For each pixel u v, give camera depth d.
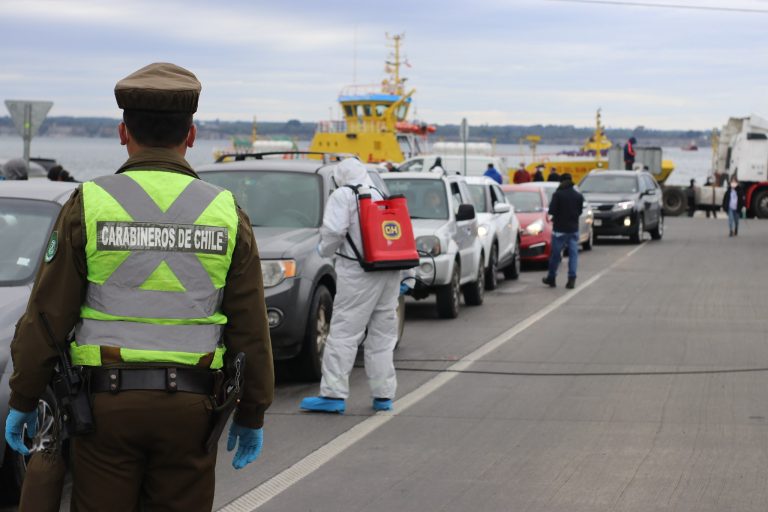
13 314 7.87
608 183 38.03
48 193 9.41
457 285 17.98
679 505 7.32
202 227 4.28
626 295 21.27
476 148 69.06
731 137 59.22
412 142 65.75
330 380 10.39
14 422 4.33
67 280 4.20
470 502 7.43
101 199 4.23
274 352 11.74
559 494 7.59
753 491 7.65
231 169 13.88
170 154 4.42
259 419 4.54
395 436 9.43
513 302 20.30
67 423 4.16
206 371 4.27
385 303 10.47
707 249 34.56
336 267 10.41
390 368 10.51
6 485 7.51
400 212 10.31
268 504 7.42
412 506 7.36
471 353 14.07
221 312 4.39
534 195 28.91
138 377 4.16
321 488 7.82
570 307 19.34
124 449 4.20
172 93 4.34
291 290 11.64
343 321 10.38
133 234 4.21
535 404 10.73
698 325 16.69
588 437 9.30
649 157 63.00
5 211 9.09
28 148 23.83
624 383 11.82
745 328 16.33
